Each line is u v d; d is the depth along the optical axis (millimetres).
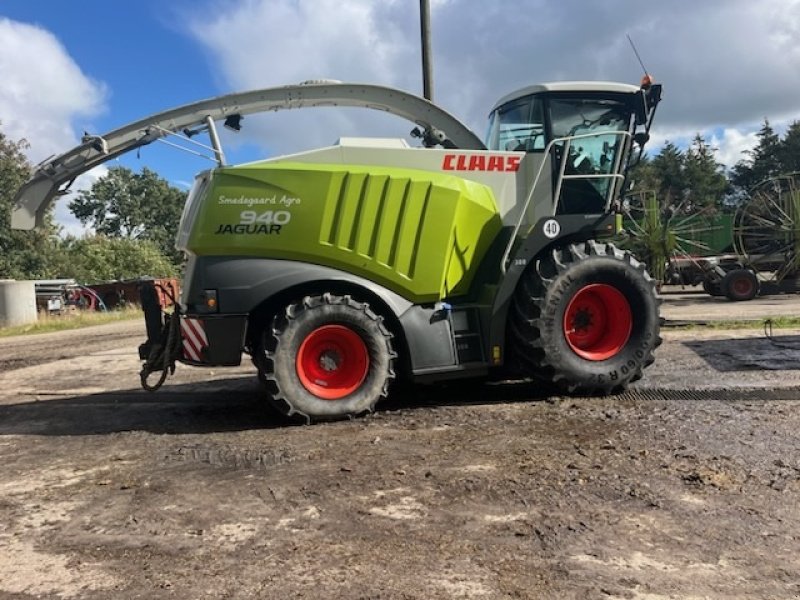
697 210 22219
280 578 2855
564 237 6277
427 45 12359
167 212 83875
